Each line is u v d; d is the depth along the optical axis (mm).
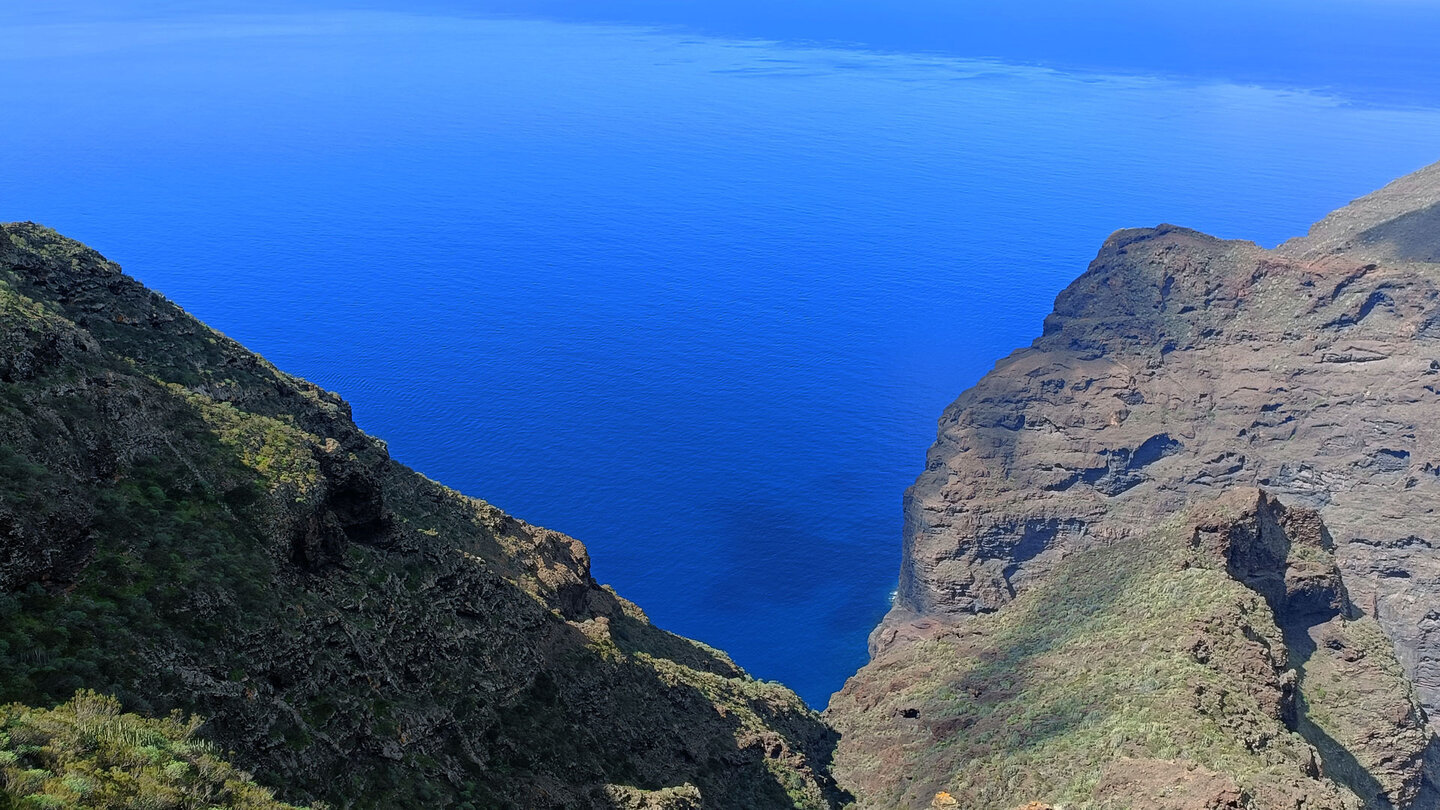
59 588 64562
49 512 65500
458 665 88062
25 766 49688
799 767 113438
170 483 76875
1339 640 138125
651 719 105125
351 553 86562
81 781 49344
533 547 118250
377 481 96125
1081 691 117000
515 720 89188
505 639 95562
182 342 96562
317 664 73625
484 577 99438
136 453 77188
